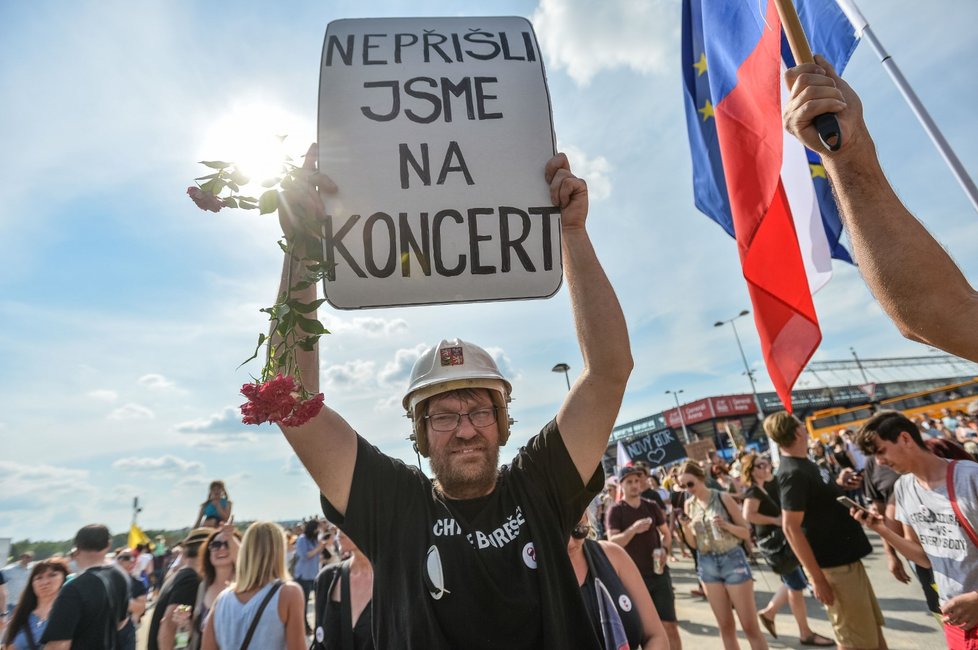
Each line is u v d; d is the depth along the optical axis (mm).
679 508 6988
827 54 3180
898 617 5281
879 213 1198
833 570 3336
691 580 8789
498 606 1424
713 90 3123
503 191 1585
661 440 16609
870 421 2820
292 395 1148
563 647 1413
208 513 5996
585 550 2373
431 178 1562
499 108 1648
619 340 1666
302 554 9023
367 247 1499
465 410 1706
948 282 1118
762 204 2758
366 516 1618
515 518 1578
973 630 2314
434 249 1522
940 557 2545
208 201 1281
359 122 1585
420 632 1406
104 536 3822
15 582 7434
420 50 1688
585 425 1667
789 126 1310
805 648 4848
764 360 2723
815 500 3418
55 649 3250
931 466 2607
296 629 2852
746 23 2908
